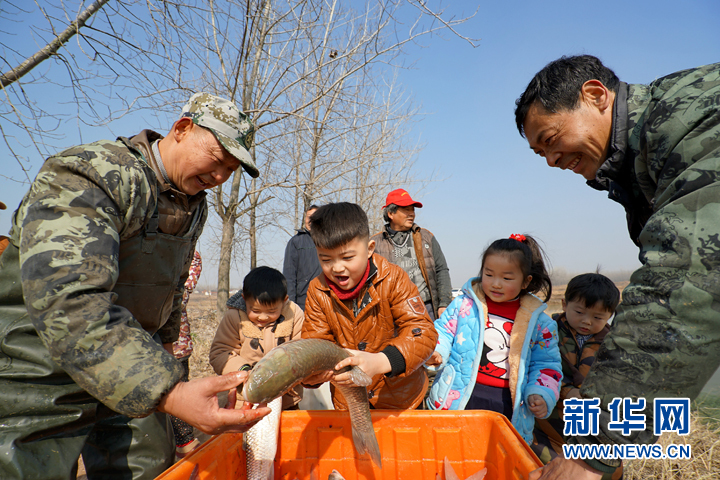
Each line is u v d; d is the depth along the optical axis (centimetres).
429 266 493
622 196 187
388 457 200
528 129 192
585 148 182
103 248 155
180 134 194
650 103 154
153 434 218
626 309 135
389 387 254
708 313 118
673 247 125
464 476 193
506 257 267
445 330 297
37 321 142
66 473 176
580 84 174
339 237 213
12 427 167
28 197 161
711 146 129
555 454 277
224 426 143
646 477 314
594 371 138
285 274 493
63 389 175
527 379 267
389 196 504
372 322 242
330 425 205
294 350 155
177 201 202
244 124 202
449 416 197
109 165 166
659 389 125
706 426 364
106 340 142
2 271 170
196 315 1038
